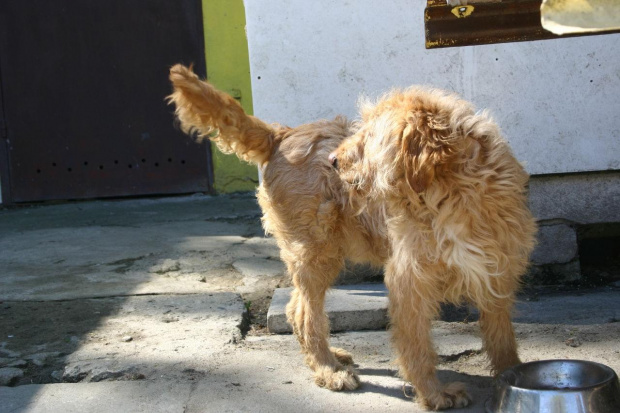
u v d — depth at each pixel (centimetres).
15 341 186
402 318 147
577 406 130
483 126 143
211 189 377
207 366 169
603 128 212
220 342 182
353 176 152
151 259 249
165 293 217
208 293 217
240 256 249
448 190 141
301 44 220
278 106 223
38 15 367
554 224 218
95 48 369
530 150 215
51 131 374
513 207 144
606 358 164
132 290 220
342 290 208
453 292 149
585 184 216
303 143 169
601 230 234
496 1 153
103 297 215
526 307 199
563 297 206
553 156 214
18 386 163
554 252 218
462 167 141
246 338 188
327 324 171
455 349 172
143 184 377
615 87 210
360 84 220
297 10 218
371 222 161
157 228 295
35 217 339
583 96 212
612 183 216
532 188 217
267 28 220
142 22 368
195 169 375
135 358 174
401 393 155
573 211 217
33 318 200
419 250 144
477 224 142
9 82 371
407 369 149
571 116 212
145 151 375
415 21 215
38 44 369
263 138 173
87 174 376
